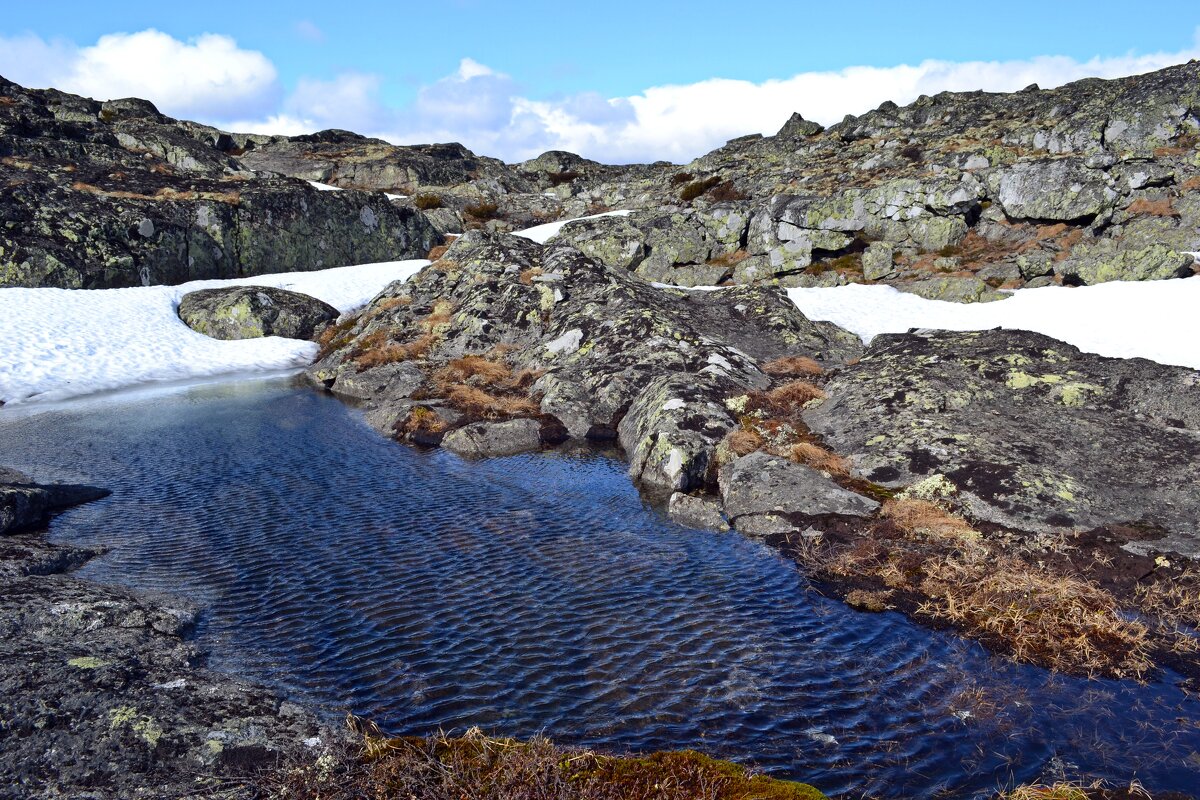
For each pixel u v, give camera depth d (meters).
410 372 27.64
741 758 8.21
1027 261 39.66
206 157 55.75
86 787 7.04
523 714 8.98
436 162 87.88
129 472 18.94
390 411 23.56
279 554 13.95
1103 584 12.09
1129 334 29.27
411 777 7.41
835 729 8.73
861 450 17.73
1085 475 15.42
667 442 18.36
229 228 44.97
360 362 29.58
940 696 9.41
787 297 34.56
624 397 23.45
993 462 15.85
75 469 19.08
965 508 14.70
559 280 32.50
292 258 47.50
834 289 41.62
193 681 9.03
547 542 14.59
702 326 30.42
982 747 8.39
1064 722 8.84
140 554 13.88
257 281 42.66
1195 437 16.58
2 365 28.06
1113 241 39.47
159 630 10.62
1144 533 13.36
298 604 11.92
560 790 7.27
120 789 7.05
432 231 57.75
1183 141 46.16
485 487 17.94
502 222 69.62
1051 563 12.73
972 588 12.01
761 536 14.76
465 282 35.06
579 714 8.99
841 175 61.03
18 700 8.12
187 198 45.47
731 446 18.25
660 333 26.05
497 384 26.20
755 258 48.09
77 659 9.23
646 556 13.88
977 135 62.16
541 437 21.75
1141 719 8.90
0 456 19.94
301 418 24.58
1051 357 21.45
